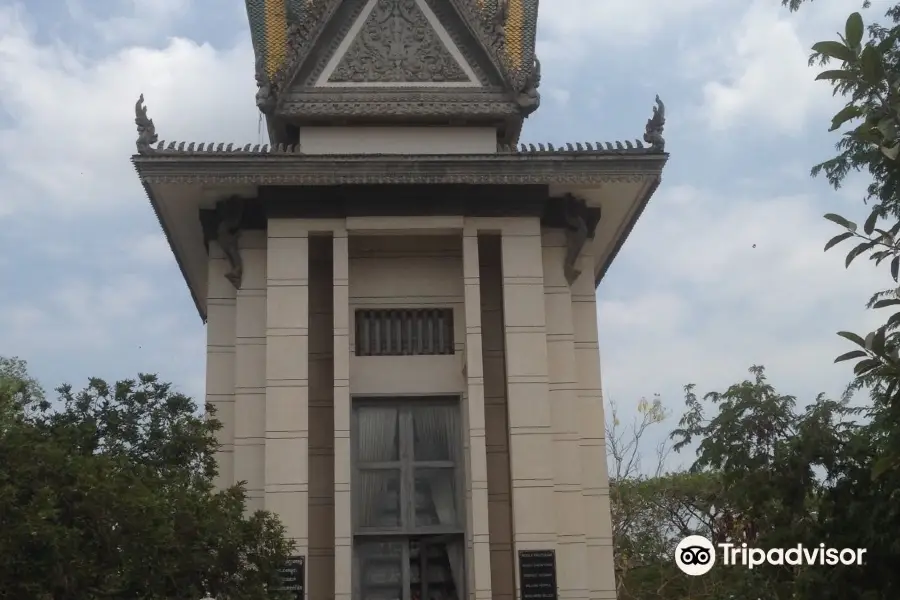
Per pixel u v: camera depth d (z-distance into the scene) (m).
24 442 15.64
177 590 17.25
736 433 22.33
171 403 20.89
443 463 24.27
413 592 23.50
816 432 19.58
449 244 25.47
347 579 21.98
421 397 24.62
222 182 23.50
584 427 25.09
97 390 20.70
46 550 14.44
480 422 23.16
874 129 12.67
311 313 25.30
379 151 25.36
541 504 22.89
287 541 19.25
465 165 23.95
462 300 25.16
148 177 23.34
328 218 24.38
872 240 13.22
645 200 25.45
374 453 24.31
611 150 24.22
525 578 22.38
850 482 18.77
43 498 14.61
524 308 24.20
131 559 15.95
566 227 25.45
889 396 14.88
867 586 18.25
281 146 24.28
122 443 20.16
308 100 25.08
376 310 25.06
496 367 25.25
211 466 20.64
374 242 25.20
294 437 22.86
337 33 25.52
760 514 20.92
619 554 41.72
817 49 12.87
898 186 15.13
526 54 26.94
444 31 25.73
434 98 25.31
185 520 17.06
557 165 24.11
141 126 23.59
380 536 23.72
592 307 25.80
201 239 26.81
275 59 26.61
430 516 23.94
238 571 17.89
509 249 24.56
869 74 12.46
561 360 24.77
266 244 24.67
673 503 42.91
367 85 25.30
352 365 24.61
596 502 24.59
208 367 24.38
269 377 23.23
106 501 15.61
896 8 22.62
